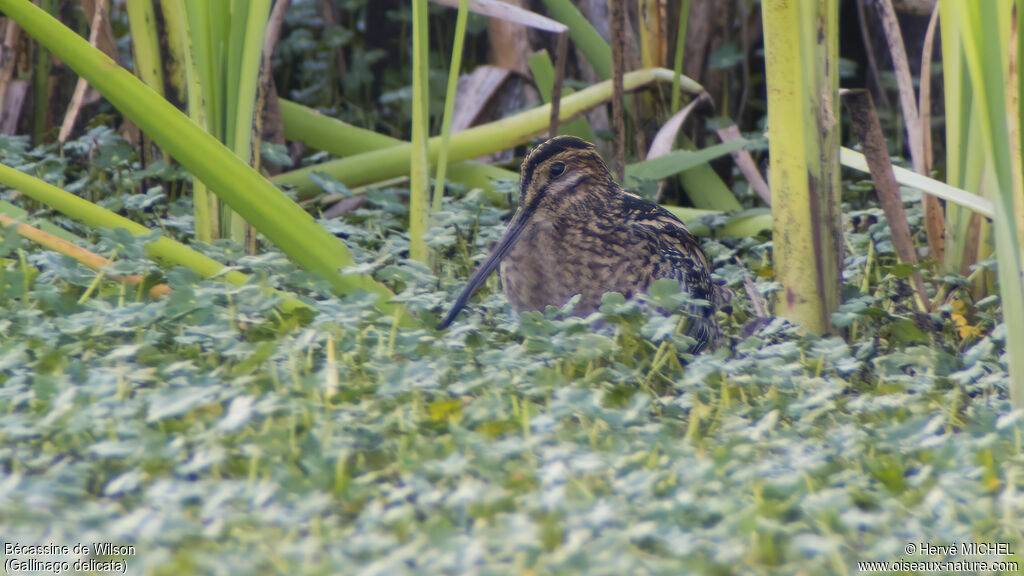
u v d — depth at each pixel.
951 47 10.05
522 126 12.93
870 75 16.08
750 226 12.86
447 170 13.58
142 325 8.26
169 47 11.09
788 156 8.95
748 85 15.70
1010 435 7.25
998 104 7.20
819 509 5.85
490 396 7.32
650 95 13.95
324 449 6.42
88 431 6.67
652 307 9.09
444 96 17.28
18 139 12.83
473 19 17.34
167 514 5.54
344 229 11.27
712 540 5.67
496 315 10.09
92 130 13.01
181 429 6.69
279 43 18.53
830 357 8.31
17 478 5.75
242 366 7.52
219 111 10.30
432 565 5.22
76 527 5.47
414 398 7.31
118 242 8.88
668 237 10.04
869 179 15.47
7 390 6.96
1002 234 7.42
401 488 6.25
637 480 6.11
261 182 8.93
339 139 13.52
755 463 6.67
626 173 12.88
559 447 6.47
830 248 9.12
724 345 10.00
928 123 10.84
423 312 8.91
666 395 8.36
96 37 11.54
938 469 6.58
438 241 9.81
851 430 7.00
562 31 11.65
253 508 5.86
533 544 5.28
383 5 17.77
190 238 11.55
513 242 9.91
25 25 8.34
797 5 8.64
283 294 8.80
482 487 5.95
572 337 8.09
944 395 8.09
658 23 13.66
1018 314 7.44
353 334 8.40
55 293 8.67
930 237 11.13
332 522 5.75
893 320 9.62
